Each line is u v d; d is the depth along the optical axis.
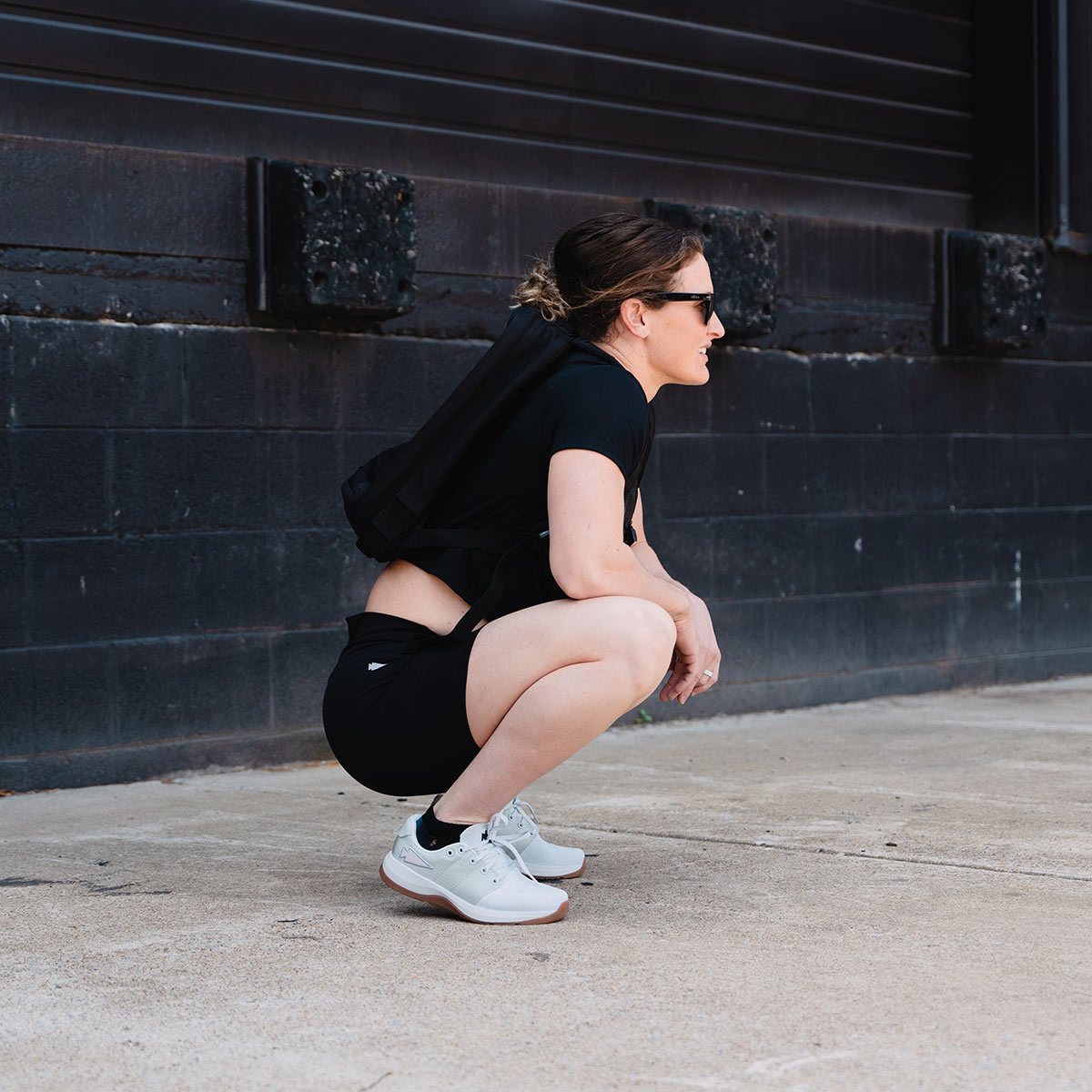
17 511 3.95
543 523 2.32
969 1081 1.64
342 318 4.53
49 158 3.99
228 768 4.32
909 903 2.52
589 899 2.55
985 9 6.44
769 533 5.52
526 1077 1.67
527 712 2.26
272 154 4.60
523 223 4.95
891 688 5.89
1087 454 6.50
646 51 5.46
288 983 2.04
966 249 6.01
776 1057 1.72
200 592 4.28
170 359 4.21
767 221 5.35
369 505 2.33
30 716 3.96
